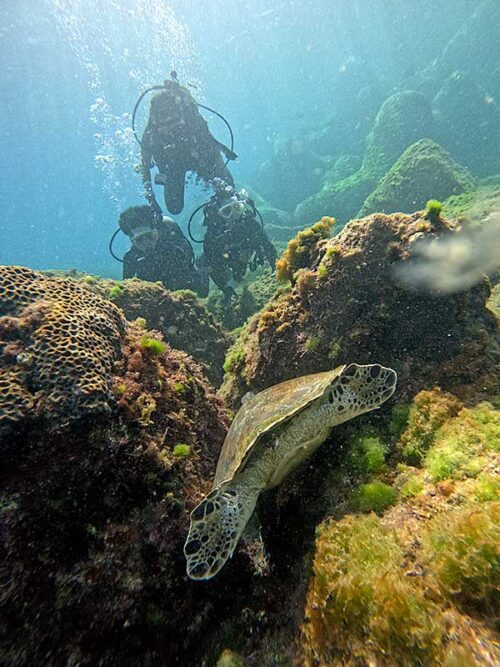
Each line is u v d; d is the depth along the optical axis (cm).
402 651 166
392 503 231
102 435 247
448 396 278
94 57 3794
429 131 1598
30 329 276
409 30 2595
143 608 230
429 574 181
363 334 335
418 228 327
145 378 305
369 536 214
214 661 226
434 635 163
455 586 171
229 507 254
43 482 225
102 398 250
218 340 666
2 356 258
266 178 2694
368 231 346
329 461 298
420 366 315
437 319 321
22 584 206
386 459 268
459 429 249
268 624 229
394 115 1609
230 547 241
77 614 213
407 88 2108
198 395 353
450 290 319
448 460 229
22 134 5569
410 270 326
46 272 794
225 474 270
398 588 182
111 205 10900
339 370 283
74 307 309
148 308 630
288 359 376
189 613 244
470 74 1748
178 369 348
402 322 329
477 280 318
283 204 2505
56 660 203
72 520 228
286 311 386
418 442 260
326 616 194
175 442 289
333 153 2620
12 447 219
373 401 280
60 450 232
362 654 174
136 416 270
